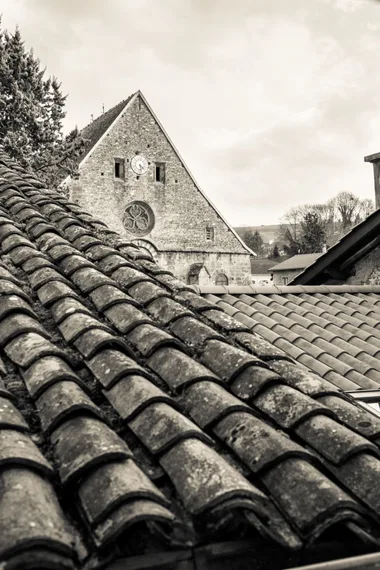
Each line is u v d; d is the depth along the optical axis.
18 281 3.53
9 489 1.68
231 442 2.28
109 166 34.81
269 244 91.44
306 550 1.92
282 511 1.97
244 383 2.79
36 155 26.83
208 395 2.54
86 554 1.65
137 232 35.91
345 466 2.28
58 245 4.20
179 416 2.24
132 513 1.67
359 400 5.21
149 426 2.20
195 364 2.79
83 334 2.89
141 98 35.94
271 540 1.88
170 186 36.78
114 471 1.86
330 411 2.61
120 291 3.56
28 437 2.06
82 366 2.73
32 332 2.88
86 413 2.21
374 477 2.18
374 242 10.16
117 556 1.69
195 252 37.16
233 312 7.09
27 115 26.20
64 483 1.84
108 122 35.91
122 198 35.16
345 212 80.19
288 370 3.19
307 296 8.26
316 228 72.00
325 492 1.96
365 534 1.92
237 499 1.81
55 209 5.10
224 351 3.02
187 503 1.83
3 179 5.84
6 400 2.24
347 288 8.67
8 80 26.52
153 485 1.87
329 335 6.68
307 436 2.45
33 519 1.56
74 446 1.98
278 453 2.13
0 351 2.79
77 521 1.76
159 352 2.91
